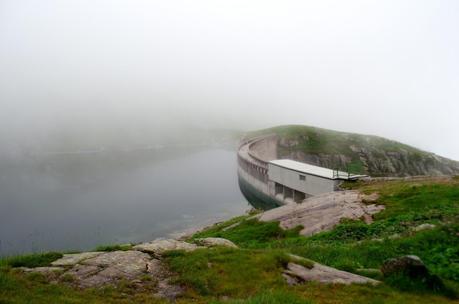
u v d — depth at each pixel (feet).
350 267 63.72
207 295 46.44
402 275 52.39
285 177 321.73
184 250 59.93
